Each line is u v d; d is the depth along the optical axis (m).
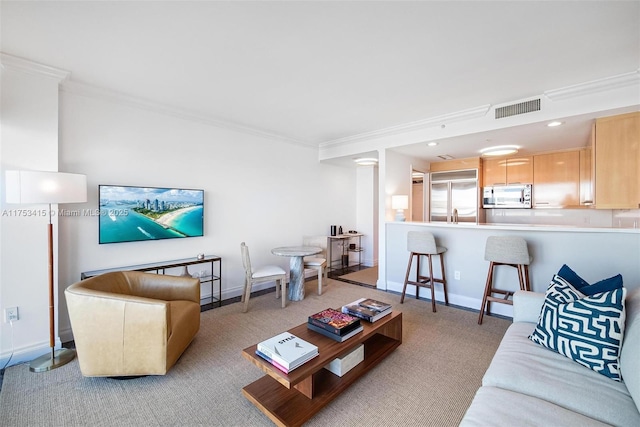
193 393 1.99
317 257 4.74
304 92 3.05
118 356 2.06
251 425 1.71
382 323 2.33
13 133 2.38
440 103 3.35
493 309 3.55
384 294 4.30
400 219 4.54
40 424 1.70
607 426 1.12
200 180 3.86
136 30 2.00
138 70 2.58
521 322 2.13
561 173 4.88
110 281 2.50
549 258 3.16
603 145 2.99
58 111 2.70
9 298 2.38
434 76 2.67
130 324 2.05
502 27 1.94
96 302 2.05
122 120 3.20
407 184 5.26
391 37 2.07
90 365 2.06
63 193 2.23
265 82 2.81
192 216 3.72
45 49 2.24
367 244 6.50
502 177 5.43
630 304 1.58
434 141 4.13
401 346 2.64
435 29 1.97
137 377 2.16
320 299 4.05
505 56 2.31
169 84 2.87
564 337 1.62
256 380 2.05
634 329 1.35
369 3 1.72
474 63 2.42
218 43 2.16
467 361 2.39
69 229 2.85
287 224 5.00
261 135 4.55
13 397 1.93
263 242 4.61
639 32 1.97
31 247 2.47
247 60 2.40
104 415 1.78
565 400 1.28
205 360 2.41
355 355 2.14
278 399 1.80
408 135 4.26
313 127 4.33
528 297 2.16
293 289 4.02
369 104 3.38
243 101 3.30
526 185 5.14
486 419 1.17
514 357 1.63
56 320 2.62
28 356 2.44
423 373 2.22
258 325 3.12
